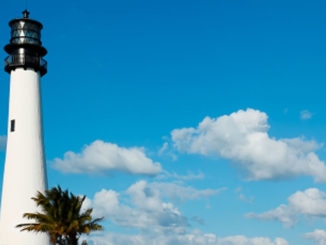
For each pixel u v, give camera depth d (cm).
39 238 5147
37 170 5344
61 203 4038
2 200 5328
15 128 5378
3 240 5191
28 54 5484
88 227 4103
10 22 5556
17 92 5441
